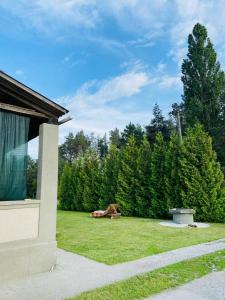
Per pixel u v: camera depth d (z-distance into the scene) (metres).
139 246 7.04
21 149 5.30
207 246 7.06
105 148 51.25
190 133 14.28
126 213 15.41
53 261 5.23
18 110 5.22
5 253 4.66
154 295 3.93
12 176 5.12
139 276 4.69
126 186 15.65
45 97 5.40
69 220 13.00
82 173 19.39
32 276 4.82
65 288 4.22
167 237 8.30
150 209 14.30
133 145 16.50
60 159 41.69
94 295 3.88
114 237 8.34
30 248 4.97
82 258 5.92
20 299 3.82
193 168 13.15
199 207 12.78
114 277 4.69
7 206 4.80
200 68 24.53
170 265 5.33
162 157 14.60
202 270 5.05
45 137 5.50
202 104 23.44
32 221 5.10
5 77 5.04
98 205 17.81
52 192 5.45
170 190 13.77
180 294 3.98
